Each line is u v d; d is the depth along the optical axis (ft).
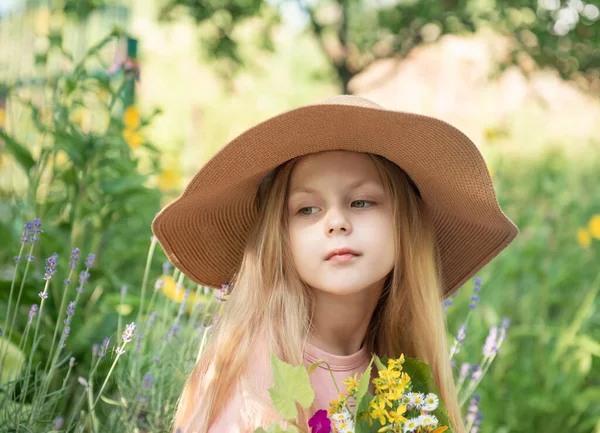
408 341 5.74
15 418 5.33
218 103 33.42
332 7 23.31
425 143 4.96
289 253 5.19
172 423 5.70
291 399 4.17
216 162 4.84
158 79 34.19
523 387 9.64
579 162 22.11
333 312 5.26
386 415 4.50
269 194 5.29
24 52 13.55
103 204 8.22
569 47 17.92
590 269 13.55
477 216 5.53
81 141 8.05
